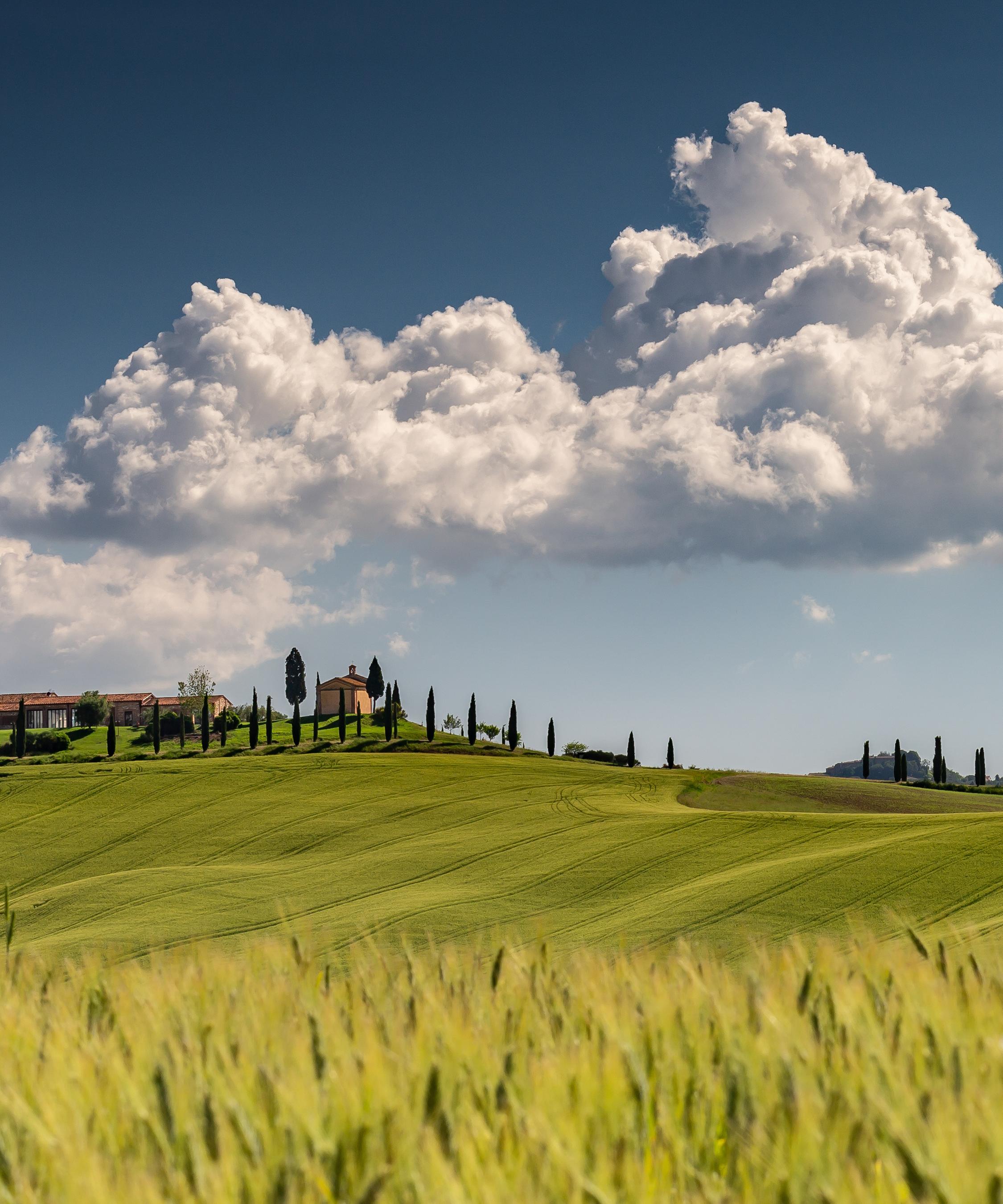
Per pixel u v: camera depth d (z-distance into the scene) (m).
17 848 69.00
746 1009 4.91
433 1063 4.10
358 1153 3.39
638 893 47.25
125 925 42.38
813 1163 3.21
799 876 45.31
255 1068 3.98
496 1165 3.13
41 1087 4.02
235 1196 3.11
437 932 38.47
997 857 45.12
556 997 5.45
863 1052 4.13
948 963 5.58
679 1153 3.31
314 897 48.75
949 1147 3.15
